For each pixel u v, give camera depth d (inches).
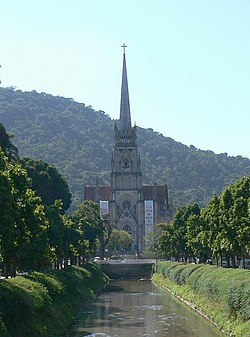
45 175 5954.7
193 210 6407.5
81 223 6624.0
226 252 4205.2
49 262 4018.2
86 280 5012.3
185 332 2869.1
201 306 3545.8
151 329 3016.7
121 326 3142.2
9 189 2301.9
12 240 2370.8
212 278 3435.0
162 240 7598.4
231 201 3789.4
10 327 1934.1
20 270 3572.8
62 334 2578.7
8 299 2060.8
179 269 5265.8
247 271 3065.9
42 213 2891.2
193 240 5241.1
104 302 4527.6
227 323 2760.8
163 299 4699.8
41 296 2493.8
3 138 4566.9
